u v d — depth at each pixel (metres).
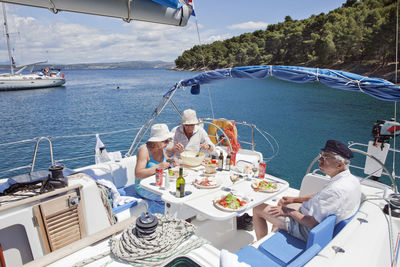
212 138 5.05
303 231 2.23
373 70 42.59
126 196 3.17
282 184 2.76
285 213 2.40
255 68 3.84
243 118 18.83
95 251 1.76
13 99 28.48
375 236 1.97
